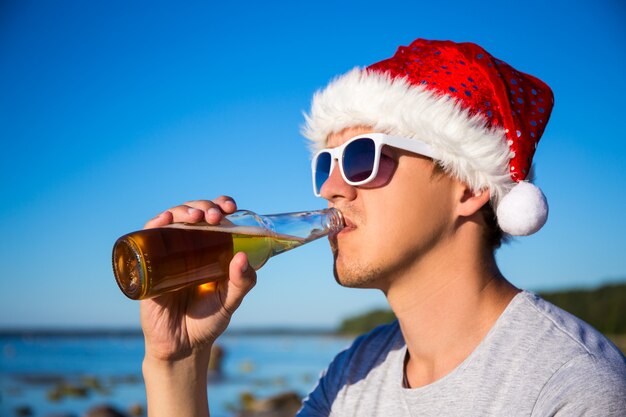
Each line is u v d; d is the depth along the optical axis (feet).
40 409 44.34
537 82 7.48
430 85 6.83
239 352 147.43
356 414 7.00
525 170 6.84
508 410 5.64
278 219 6.97
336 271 6.87
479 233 6.84
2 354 133.59
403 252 6.55
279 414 38.81
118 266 6.01
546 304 6.35
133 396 52.60
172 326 6.61
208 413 6.81
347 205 6.80
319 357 121.49
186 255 6.00
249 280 6.38
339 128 7.21
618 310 142.00
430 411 6.21
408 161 6.66
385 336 7.55
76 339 258.16
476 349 6.14
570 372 5.44
